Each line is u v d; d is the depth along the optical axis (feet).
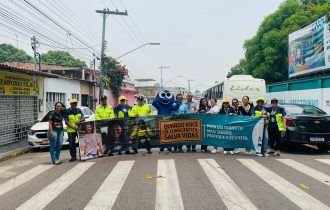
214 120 39.42
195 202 20.13
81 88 104.58
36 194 23.00
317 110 43.09
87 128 36.96
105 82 123.75
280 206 19.29
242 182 24.86
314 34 72.95
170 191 22.57
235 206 19.34
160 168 30.04
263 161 33.58
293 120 39.22
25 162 37.14
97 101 126.82
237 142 38.42
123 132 39.27
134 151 39.75
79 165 33.35
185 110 41.29
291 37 87.04
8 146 48.96
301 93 74.59
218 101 85.71
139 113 40.45
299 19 100.68
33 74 60.29
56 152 35.14
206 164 31.78
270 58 106.11
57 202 20.94
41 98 67.72
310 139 38.75
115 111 40.32
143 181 25.50
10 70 51.78
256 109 38.24
